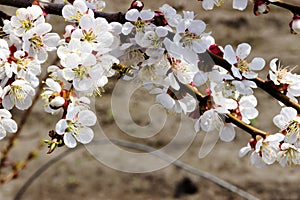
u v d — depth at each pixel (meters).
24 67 0.76
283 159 0.81
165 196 1.83
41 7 0.77
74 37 0.74
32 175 1.83
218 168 1.88
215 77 0.77
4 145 1.86
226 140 0.80
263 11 0.80
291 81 0.80
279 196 1.82
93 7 0.79
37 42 0.75
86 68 0.75
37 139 1.90
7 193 1.78
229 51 0.76
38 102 1.98
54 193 1.81
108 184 1.84
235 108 0.79
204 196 1.83
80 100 0.76
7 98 0.77
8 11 1.75
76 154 1.89
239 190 1.84
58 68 0.76
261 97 2.08
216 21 2.25
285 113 0.80
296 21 0.79
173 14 0.77
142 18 0.76
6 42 0.75
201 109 0.79
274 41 2.24
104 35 0.75
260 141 0.80
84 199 1.81
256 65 0.78
